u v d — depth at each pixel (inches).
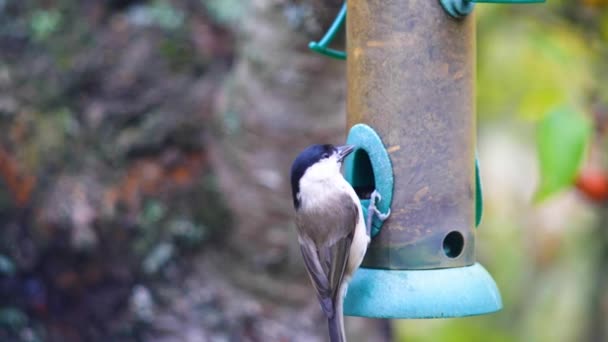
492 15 433.7
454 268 350.6
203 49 500.1
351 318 469.1
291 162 440.1
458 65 354.9
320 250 346.0
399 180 351.3
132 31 499.5
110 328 458.6
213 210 458.6
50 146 474.3
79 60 489.1
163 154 474.6
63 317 466.0
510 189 482.9
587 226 485.7
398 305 333.7
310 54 428.8
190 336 448.1
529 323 501.7
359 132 360.2
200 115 479.2
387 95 353.7
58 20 501.7
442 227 350.6
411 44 351.6
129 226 462.0
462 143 356.2
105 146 473.7
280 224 444.1
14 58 495.2
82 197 462.6
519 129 478.3
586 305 491.2
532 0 311.0
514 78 425.1
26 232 467.2
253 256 447.8
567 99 395.9
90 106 481.1
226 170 455.8
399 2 351.9
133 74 488.4
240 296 451.5
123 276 461.7
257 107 439.2
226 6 508.4
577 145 349.7
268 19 431.2
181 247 460.1
